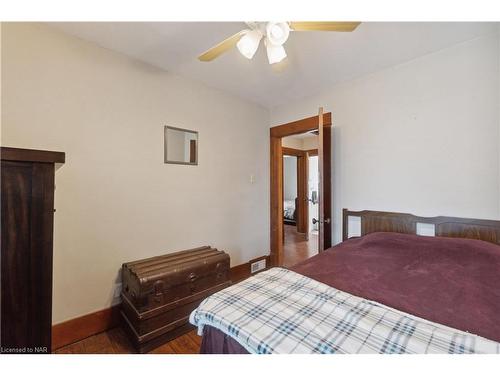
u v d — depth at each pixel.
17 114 1.56
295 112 3.12
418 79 2.09
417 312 1.08
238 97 3.01
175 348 1.75
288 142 5.34
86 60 1.84
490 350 0.78
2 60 1.51
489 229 1.73
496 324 0.98
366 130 2.42
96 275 1.90
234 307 1.08
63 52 1.73
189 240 2.50
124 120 2.04
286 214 6.86
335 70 2.32
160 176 2.27
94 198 1.88
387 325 0.93
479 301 1.15
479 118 1.81
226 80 2.54
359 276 1.49
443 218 1.93
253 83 2.61
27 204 0.97
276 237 3.41
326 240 2.58
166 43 1.88
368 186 2.41
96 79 1.88
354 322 0.95
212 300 1.16
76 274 1.80
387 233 2.03
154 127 2.22
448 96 1.94
